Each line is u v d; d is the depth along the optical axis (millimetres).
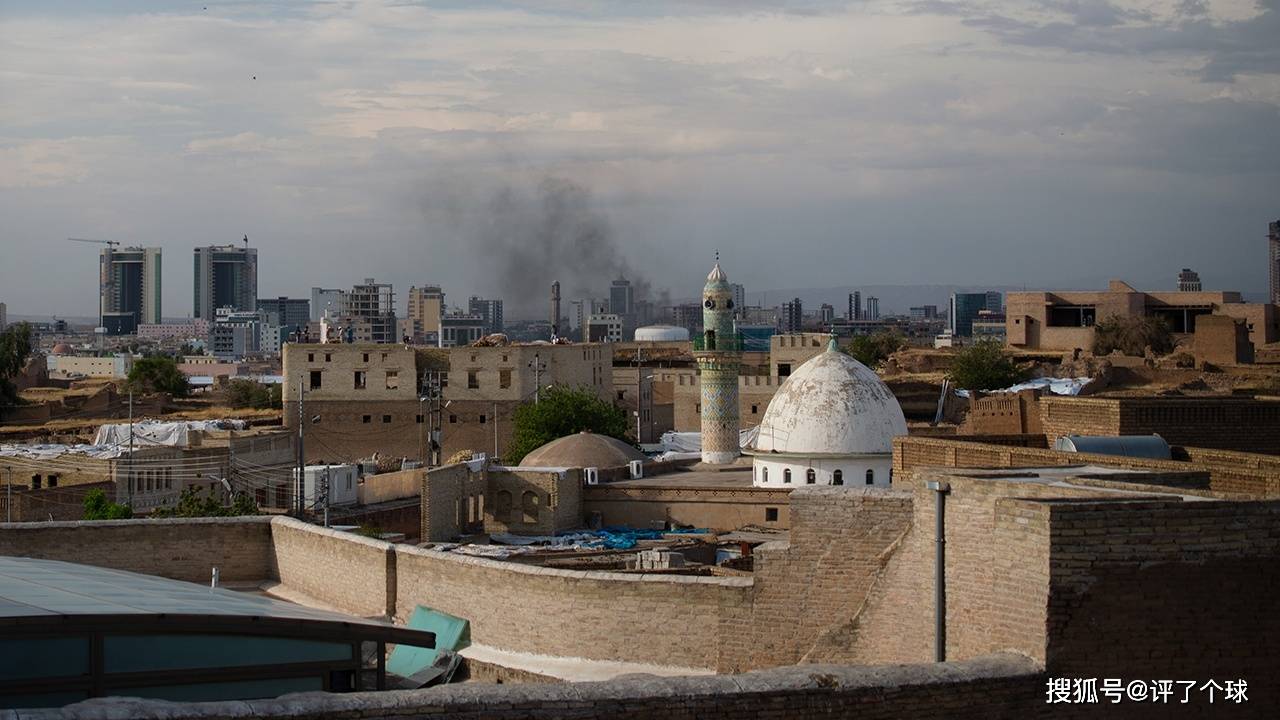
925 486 21516
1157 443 36000
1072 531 18312
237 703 15312
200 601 21812
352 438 122000
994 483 20125
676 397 148625
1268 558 18578
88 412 142375
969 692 17734
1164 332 153500
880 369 146875
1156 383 109250
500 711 16031
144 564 33750
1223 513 18500
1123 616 18328
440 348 124062
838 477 75750
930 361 146000
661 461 92688
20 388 169125
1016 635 18812
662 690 16609
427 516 70938
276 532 34219
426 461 112562
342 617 22750
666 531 77312
